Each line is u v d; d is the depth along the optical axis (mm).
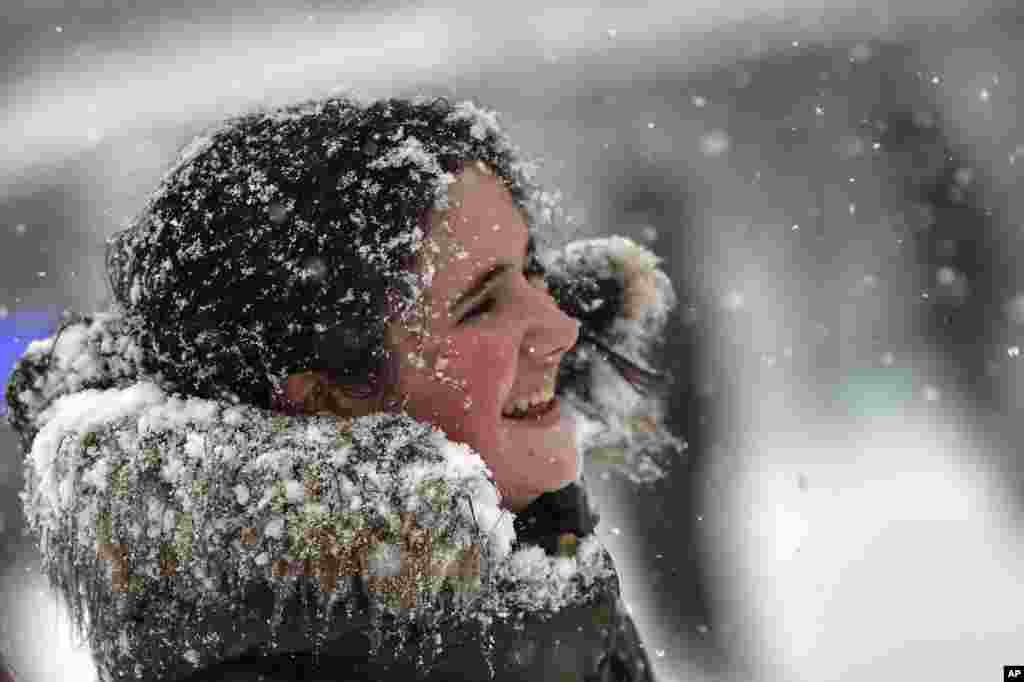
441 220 4195
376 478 3621
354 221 4117
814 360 19703
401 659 3875
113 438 3781
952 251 20500
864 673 12961
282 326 4121
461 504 3578
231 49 18219
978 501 17078
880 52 21312
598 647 4305
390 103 4398
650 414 5828
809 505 16703
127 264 4418
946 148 20859
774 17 21156
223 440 3723
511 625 4043
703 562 14164
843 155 21047
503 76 20188
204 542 3652
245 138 4324
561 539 4480
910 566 15047
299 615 3725
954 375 19859
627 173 20562
